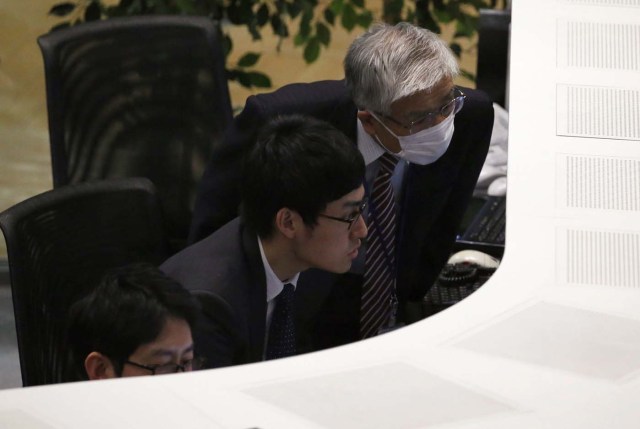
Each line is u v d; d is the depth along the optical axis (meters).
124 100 11.12
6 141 14.80
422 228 9.64
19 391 5.97
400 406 6.07
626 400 6.24
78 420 5.75
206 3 14.20
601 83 9.47
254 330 7.80
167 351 6.85
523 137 8.92
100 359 6.91
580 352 6.75
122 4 14.16
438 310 9.53
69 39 10.89
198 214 9.48
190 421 5.81
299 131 7.58
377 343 6.75
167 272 7.82
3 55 14.61
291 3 14.45
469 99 9.47
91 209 8.88
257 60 14.71
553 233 8.04
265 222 7.63
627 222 8.19
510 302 7.32
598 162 8.72
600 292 7.49
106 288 6.92
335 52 15.16
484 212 10.66
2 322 13.83
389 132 8.65
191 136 11.27
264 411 5.95
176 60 11.16
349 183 7.52
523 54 9.70
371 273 9.18
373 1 14.77
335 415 5.96
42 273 8.51
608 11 10.29
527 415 6.06
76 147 11.01
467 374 6.45
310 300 8.84
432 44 8.51
